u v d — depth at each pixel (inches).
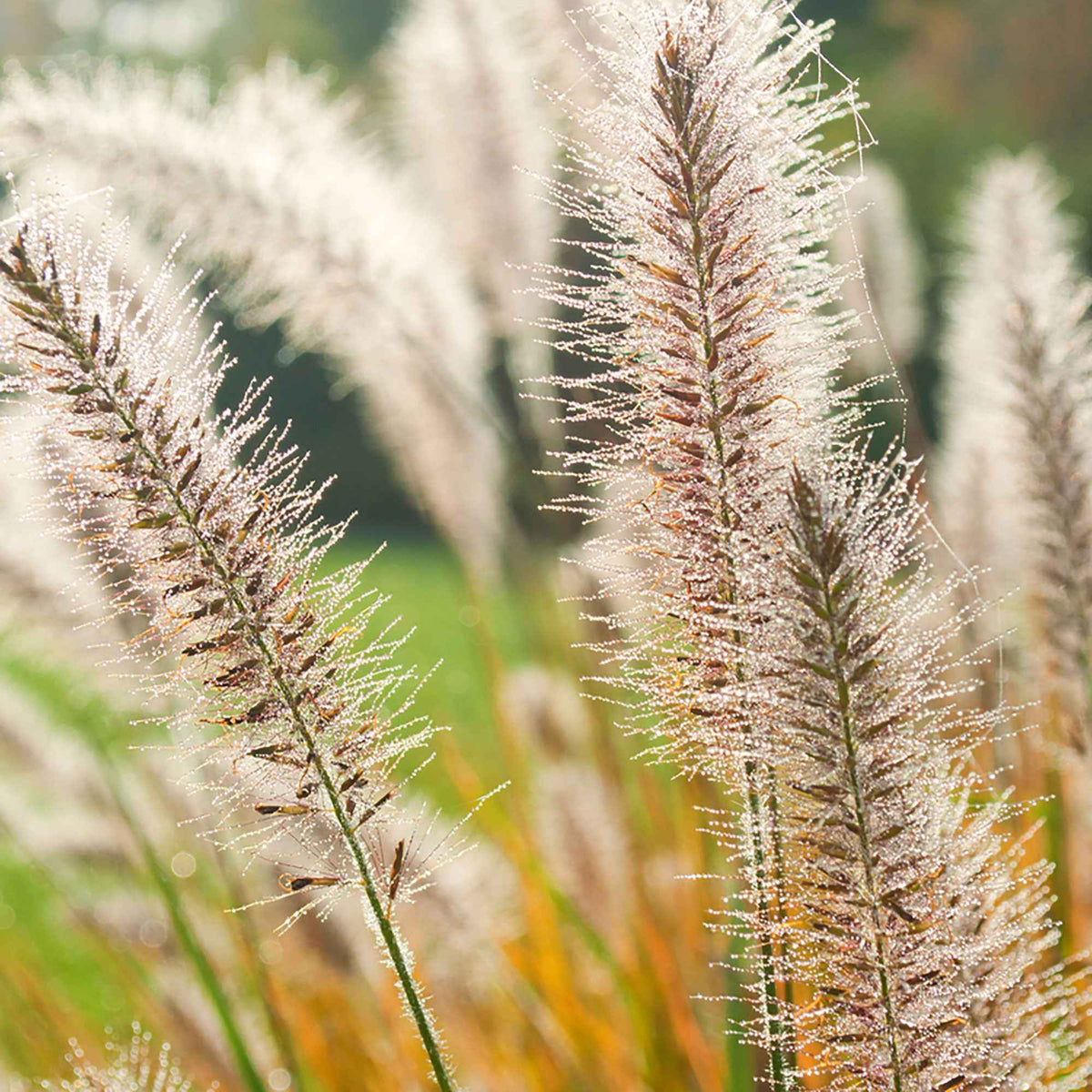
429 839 30.6
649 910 31.3
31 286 23.6
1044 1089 24.8
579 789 33.1
